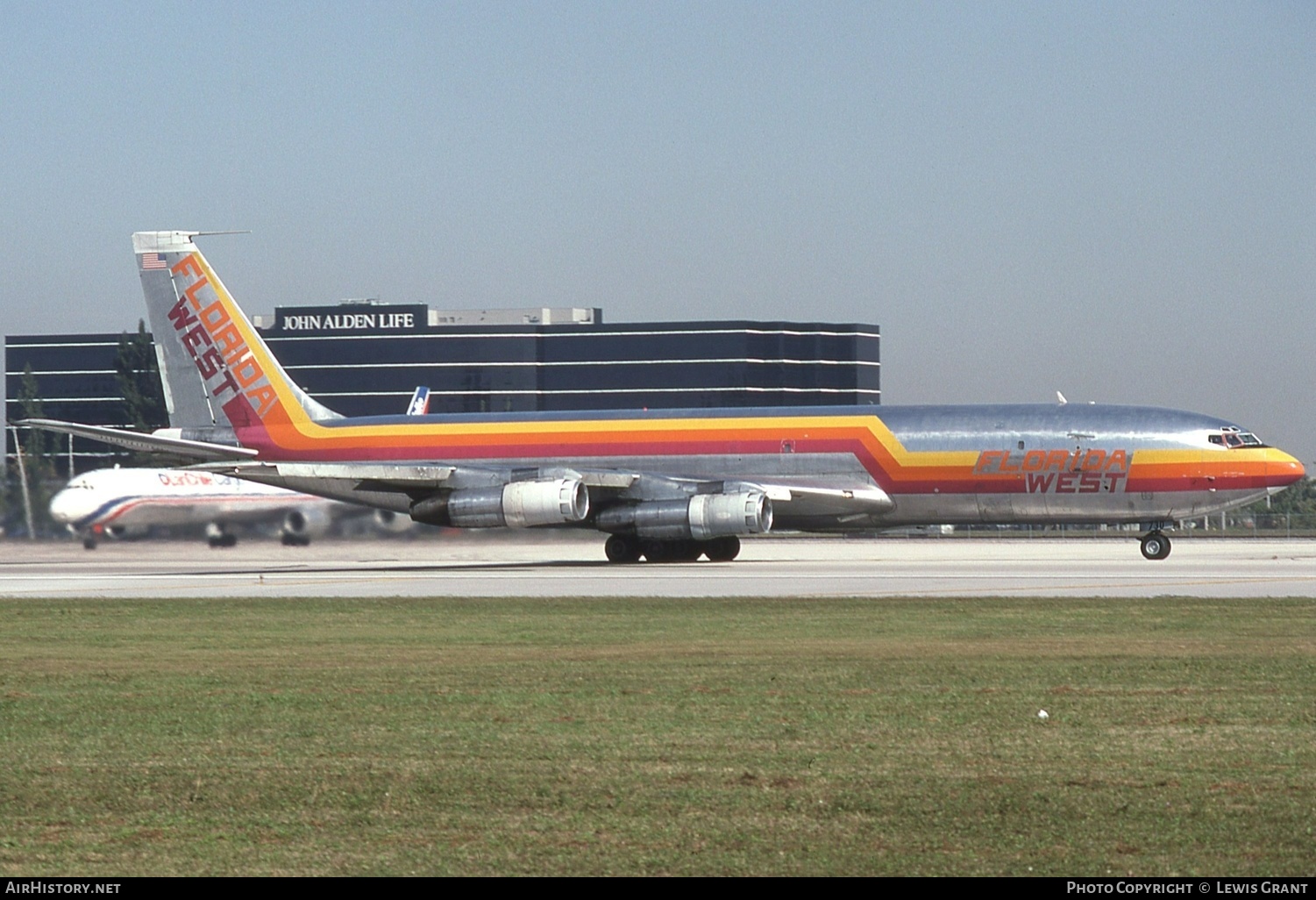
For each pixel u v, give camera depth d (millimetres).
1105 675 97625
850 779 66938
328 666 108500
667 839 57719
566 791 65250
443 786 66625
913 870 53344
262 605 164750
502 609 156000
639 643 121562
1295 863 53719
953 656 109250
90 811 63094
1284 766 68625
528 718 83875
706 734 77938
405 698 91562
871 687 93688
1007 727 79062
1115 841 56656
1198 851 55250
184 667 109250
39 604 169000
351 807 63188
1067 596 165750
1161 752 72062
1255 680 95000
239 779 68625
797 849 56125
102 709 89188
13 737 79938
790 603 157750
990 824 59281
